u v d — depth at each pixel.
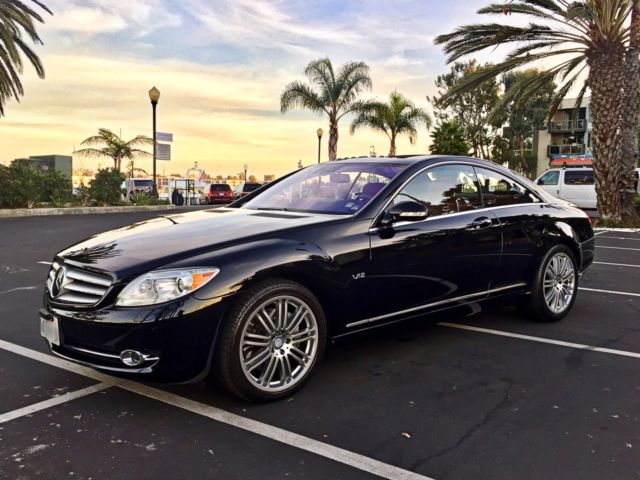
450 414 3.31
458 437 3.03
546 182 19.52
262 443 2.95
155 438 2.99
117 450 2.86
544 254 5.18
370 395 3.58
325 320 3.68
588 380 3.86
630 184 16.25
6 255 9.45
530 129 47.28
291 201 4.59
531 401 3.50
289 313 3.52
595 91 15.62
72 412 3.30
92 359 3.21
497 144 44.91
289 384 3.50
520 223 4.97
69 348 3.28
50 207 20.77
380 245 3.93
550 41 15.52
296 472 2.67
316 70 27.39
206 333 3.14
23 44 19.84
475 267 4.59
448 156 4.77
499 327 5.16
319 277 3.60
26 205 20.03
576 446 2.93
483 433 3.07
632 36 15.33
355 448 2.90
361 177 4.48
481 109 42.78
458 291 4.49
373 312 3.94
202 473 2.65
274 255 3.40
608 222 15.63
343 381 3.81
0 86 19.50
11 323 5.20
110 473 2.65
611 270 8.38
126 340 3.04
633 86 15.80
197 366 3.14
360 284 3.82
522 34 15.21
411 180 4.33
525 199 5.26
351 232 3.84
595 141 15.86
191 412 3.31
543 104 43.84
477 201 4.80
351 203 4.16
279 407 3.39
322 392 3.62
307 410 3.35
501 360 4.25
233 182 47.62
